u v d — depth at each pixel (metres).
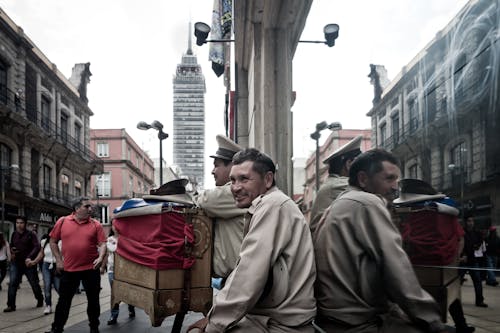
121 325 5.48
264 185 2.05
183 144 134.50
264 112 6.27
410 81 1.29
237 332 1.74
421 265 1.32
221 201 3.16
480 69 0.91
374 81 1.57
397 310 1.54
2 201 21.31
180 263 3.13
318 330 1.85
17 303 8.09
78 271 4.61
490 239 0.90
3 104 21.86
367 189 1.71
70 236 4.62
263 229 1.72
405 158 1.38
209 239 3.26
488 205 0.90
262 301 1.77
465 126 0.99
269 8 5.92
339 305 1.76
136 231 3.34
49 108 28.55
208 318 1.74
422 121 1.21
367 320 1.67
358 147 2.46
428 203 1.24
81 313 6.55
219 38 10.55
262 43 6.54
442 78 1.09
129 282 3.41
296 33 6.68
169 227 3.15
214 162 3.53
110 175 46.38
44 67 27.19
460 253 1.06
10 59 23.41
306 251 1.78
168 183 3.38
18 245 7.14
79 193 34.38
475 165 0.95
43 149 27.38
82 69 35.06
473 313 1.01
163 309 3.06
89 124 36.41
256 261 1.66
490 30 0.89
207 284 3.24
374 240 1.58
